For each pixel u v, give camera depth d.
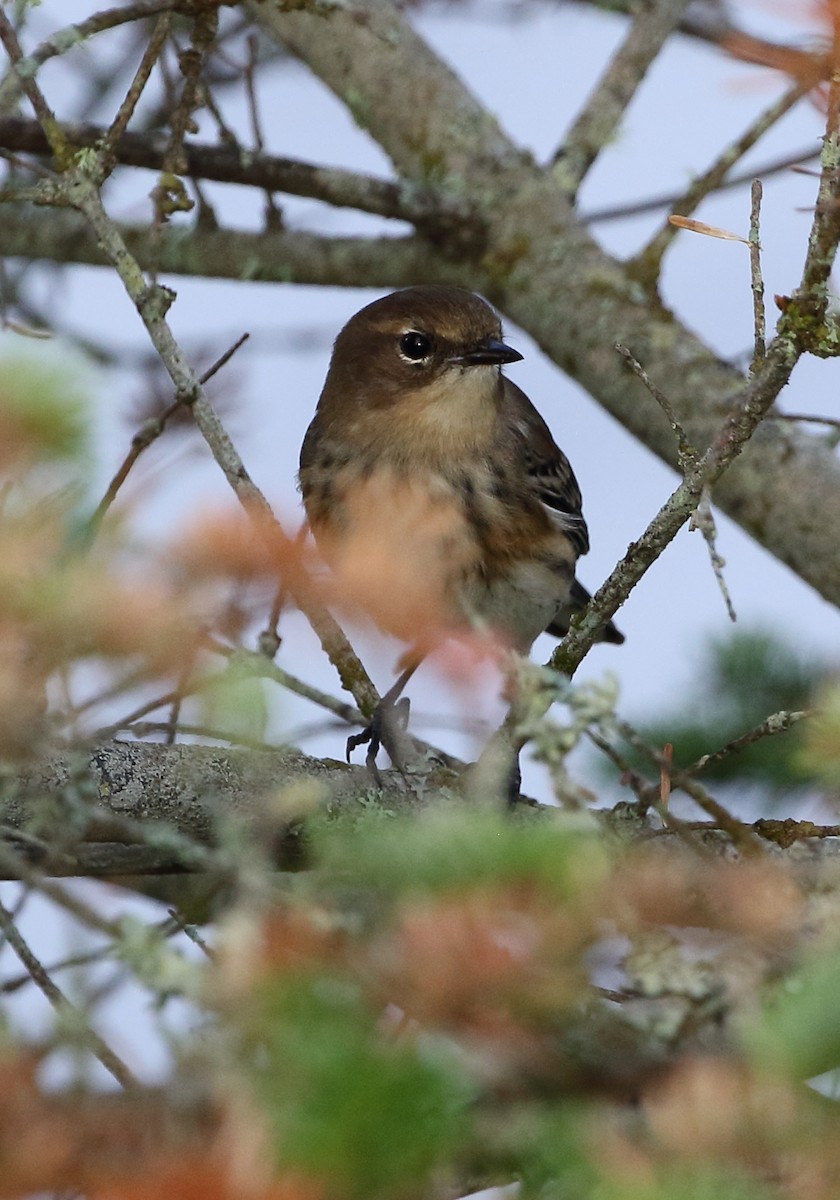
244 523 4.78
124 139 12.98
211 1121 4.23
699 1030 4.43
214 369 9.58
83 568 4.60
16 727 4.79
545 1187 4.26
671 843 8.80
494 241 14.10
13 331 11.13
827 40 6.73
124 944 4.35
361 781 9.41
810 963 4.18
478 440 13.23
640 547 8.10
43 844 6.34
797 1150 3.94
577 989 4.11
